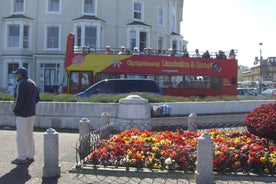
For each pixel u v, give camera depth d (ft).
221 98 71.56
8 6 126.62
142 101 49.08
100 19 124.67
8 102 53.01
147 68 89.40
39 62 121.19
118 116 49.75
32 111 29.53
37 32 124.98
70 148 35.58
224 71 95.61
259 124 31.42
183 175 25.75
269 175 25.55
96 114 51.06
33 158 30.37
